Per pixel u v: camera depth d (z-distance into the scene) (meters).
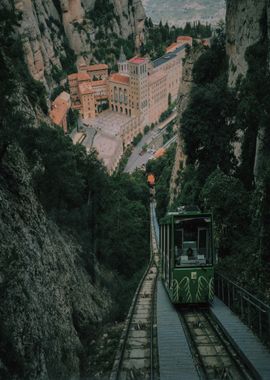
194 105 55.16
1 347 19.81
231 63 64.88
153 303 35.66
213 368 22.47
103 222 60.88
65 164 49.72
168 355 23.41
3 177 32.62
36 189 41.66
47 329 26.36
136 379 22.16
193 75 76.81
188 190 63.22
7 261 25.06
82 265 44.91
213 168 55.75
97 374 26.62
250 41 56.12
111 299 47.47
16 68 57.59
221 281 33.22
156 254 69.06
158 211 102.12
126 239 67.81
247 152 51.91
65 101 196.25
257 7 54.12
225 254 39.62
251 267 32.94
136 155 195.25
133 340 27.50
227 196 40.91
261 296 29.36
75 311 34.78
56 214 46.59
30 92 66.62
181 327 27.86
